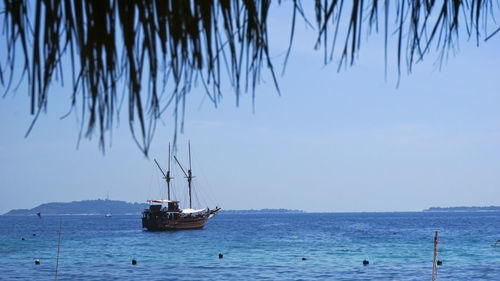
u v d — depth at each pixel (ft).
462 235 438.40
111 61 6.45
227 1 6.86
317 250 301.43
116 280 188.24
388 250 295.69
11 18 6.22
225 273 205.57
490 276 186.19
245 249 312.29
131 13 6.57
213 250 307.58
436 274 194.18
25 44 6.23
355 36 6.88
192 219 532.73
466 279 180.96
